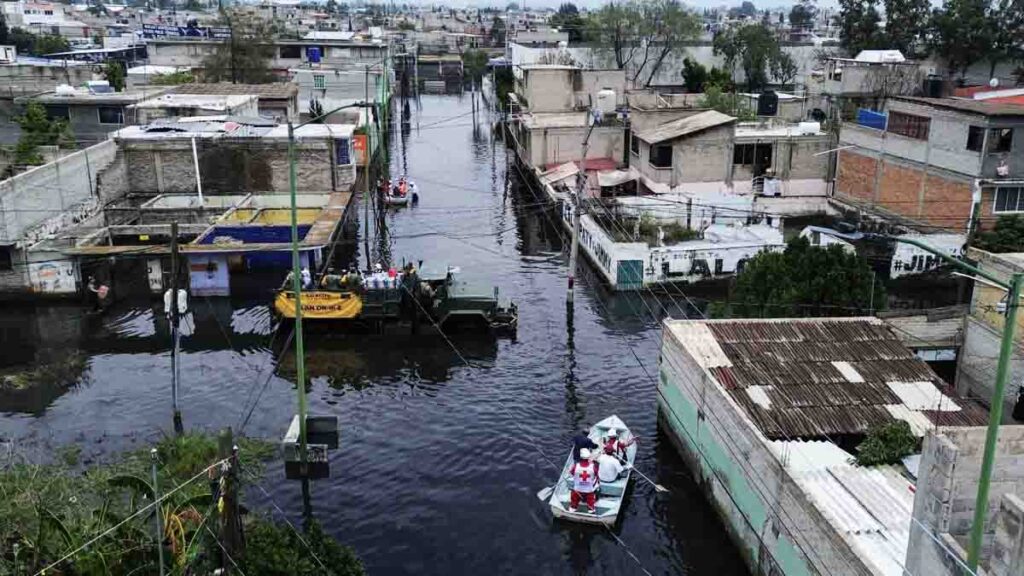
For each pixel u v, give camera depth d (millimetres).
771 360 21984
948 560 12250
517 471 22984
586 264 42656
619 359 30625
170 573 14422
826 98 59969
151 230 40562
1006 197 37312
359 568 15859
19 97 52125
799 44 94125
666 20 86938
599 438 23828
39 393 27547
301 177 47031
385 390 28109
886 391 20672
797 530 15719
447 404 26984
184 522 15883
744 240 39531
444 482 22375
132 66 91062
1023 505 10742
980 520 11391
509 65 94500
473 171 65938
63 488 19578
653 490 21844
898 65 58562
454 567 18938
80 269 35906
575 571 18844
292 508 21062
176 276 24641
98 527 16094
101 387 28062
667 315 35188
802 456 17828
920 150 40375
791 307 26062
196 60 82812
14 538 16016
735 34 91312
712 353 22266
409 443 24406
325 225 40688
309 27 155250
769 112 58812
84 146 50188
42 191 36938
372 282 32531
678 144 46938
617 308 36031
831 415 19609
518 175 64438
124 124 52250
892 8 70562
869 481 16984
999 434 12422
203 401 27062
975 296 25812
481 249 45281
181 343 32188
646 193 49156
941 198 39156
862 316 25891
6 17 126062
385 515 20891
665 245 38938
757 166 48781
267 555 15000
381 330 33125
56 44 99688
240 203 44969
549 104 66562
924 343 26469
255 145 46406
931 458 12758
